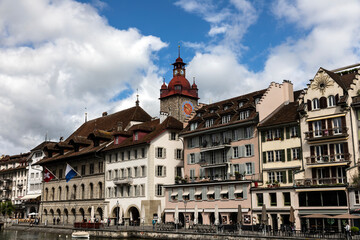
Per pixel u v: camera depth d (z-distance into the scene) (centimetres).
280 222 4775
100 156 7638
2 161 12888
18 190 11519
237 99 6378
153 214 6456
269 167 5241
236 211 5262
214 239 4409
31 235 6719
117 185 7125
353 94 4641
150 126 7475
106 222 6594
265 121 5484
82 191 8044
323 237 3706
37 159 10938
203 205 5709
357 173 4288
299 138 4984
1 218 9488
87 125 9975
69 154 8619
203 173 6175
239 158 5662
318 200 4516
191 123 6569
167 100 9344
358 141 4491
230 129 5853
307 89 4984
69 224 7738
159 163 6700
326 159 4656
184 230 5003
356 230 3822
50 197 9000
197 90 9531
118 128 7831
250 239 4078
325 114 4766
